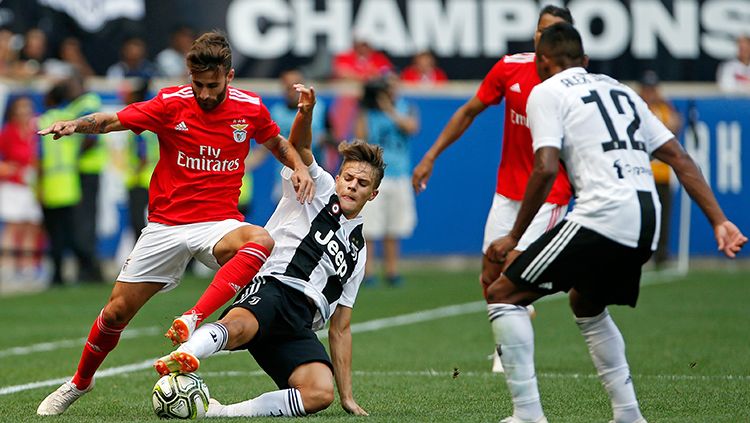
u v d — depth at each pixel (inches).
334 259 864.9
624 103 764.0
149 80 2086.6
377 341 1407.5
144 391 1034.7
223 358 1273.4
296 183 854.5
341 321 879.1
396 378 1098.7
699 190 761.0
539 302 1866.4
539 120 744.3
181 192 871.1
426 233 2364.7
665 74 2613.2
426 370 1162.0
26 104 2176.4
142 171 2107.5
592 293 764.0
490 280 1141.7
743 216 2395.4
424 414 864.3
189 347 770.8
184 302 1846.7
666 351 1278.3
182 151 866.8
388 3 2541.8
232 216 885.2
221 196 879.1
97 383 1089.4
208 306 804.0
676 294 1919.3
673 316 1622.8
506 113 1127.6
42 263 2219.5
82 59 2434.8
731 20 2613.2
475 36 2571.4
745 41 2603.3
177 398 802.2
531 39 2578.7
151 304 1825.8
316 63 2492.6
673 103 2388.0
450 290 2010.3
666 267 2406.5
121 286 874.1
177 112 861.2
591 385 1033.5
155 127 860.0
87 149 2145.7
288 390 832.3
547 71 795.4
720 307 1733.5
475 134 2362.2
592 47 2610.7
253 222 2281.0
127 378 1125.1
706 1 2615.7
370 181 873.5
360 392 1003.9
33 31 2397.9
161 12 2454.5
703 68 2618.1
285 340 852.0
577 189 757.9
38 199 2129.7
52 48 2434.8
